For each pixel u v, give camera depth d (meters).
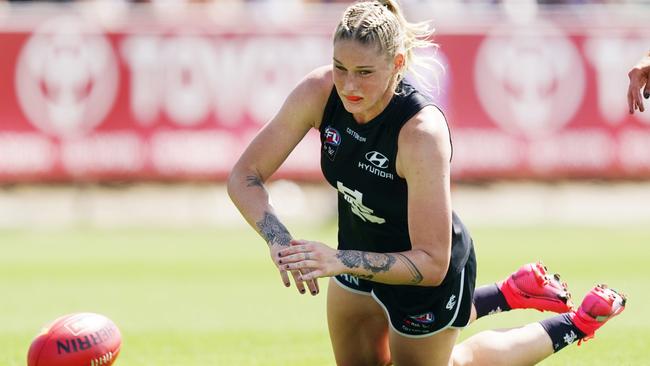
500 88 59.59
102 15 58.69
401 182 19.75
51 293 38.81
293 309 35.16
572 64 60.00
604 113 60.25
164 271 44.38
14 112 57.94
